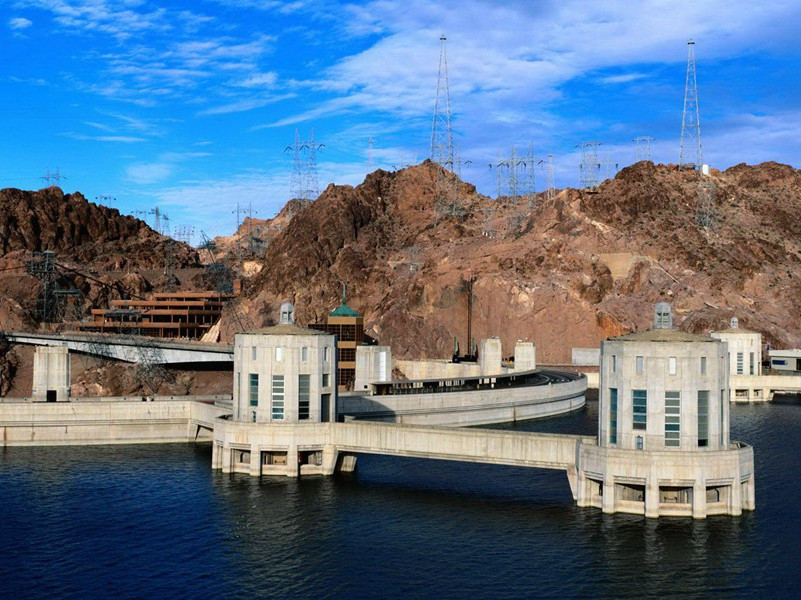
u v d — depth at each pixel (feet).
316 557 268.62
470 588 242.58
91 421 456.04
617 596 235.81
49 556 271.49
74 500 335.06
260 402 366.84
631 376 296.30
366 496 338.54
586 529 288.51
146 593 241.35
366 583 247.29
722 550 267.18
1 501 334.44
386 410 488.44
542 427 531.50
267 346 364.99
